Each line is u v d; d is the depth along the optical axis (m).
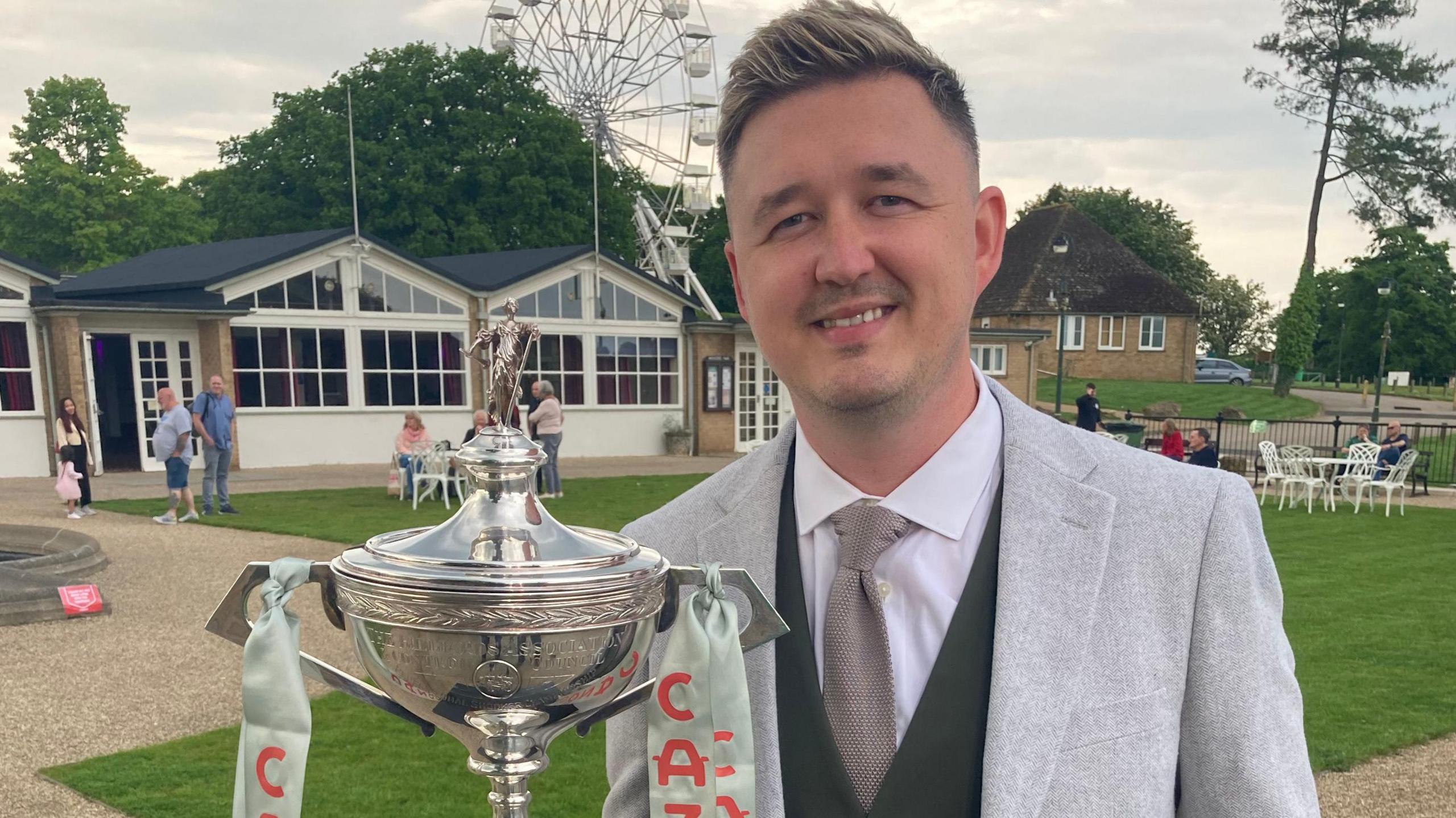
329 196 29.06
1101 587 1.21
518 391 1.15
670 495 14.32
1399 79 41.16
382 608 1.02
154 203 38.31
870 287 1.13
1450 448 24.17
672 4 32.59
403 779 4.30
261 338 17.53
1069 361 41.78
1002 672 1.16
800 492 1.36
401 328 18.83
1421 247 53.16
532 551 1.07
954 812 1.17
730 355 22.86
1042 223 45.03
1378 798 4.34
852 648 1.25
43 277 15.65
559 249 21.95
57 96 36.66
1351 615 7.59
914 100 1.13
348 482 15.82
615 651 1.07
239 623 1.10
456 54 30.94
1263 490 16.95
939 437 1.28
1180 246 58.34
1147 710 1.16
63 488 11.59
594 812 3.97
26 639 6.78
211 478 12.10
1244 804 1.10
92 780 4.34
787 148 1.14
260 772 0.99
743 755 1.10
